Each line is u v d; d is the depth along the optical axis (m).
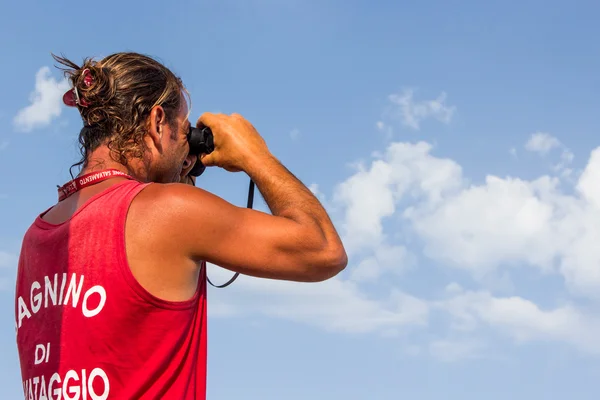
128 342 1.71
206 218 1.79
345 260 1.96
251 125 2.17
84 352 1.71
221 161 2.12
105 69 1.97
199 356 1.85
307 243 1.87
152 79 2.00
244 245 1.82
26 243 1.92
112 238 1.74
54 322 1.77
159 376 1.73
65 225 1.81
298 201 1.99
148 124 1.98
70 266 1.77
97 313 1.71
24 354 1.85
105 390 1.69
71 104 2.03
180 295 1.77
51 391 1.74
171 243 1.77
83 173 1.94
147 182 1.98
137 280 1.72
